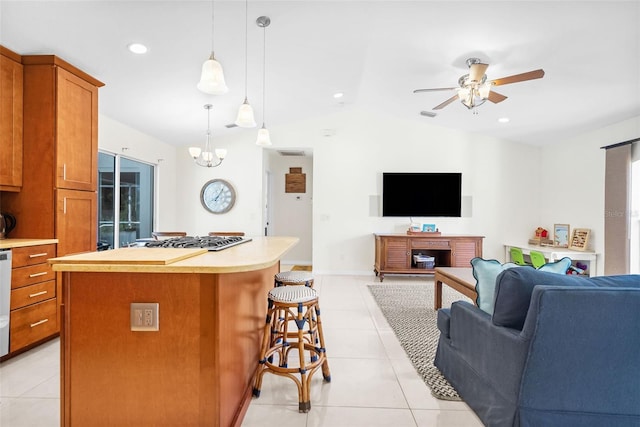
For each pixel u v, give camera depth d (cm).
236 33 283
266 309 269
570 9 241
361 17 270
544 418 146
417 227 552
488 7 250
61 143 283
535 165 571
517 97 396
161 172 545
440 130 575
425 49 320
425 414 186
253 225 582
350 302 414
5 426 172
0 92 260
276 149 604
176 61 312
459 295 443
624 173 403
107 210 429
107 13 238
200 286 152
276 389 212
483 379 177
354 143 580
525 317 156
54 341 280
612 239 419
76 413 154
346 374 231
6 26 241
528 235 571
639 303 137
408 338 297
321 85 422
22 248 250
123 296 152
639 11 237
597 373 142
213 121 495
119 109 404
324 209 583
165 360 153
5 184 264
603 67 309
